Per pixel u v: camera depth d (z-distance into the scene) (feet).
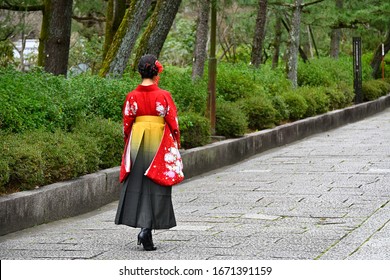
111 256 31.35
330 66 118.32
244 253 31.12
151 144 32.48
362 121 104.01
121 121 54.34
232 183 52.75
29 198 39.47
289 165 60.75
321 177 53.01
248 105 75.46
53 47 71.00
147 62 33.14
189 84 67.05
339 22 122.01
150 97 32.71
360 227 36.01
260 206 43.14
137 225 32.12
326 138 81.46
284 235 34.60
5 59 87.15
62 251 32.63
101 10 101.30
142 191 32.40
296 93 87.76
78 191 43.78
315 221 38.04
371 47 166.20
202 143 61.36
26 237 36.68
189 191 50.11
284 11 112.47
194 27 144.46
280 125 79.46
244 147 67.67
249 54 146.51
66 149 44.24
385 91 131.13
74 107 50.75
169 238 34.83
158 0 70.85
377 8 119.03
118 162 49.90
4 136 42.96
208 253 31.35
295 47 101.09
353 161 60.44
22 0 73.97
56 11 70.95
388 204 41.96
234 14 127.24
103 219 41.78
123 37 67.92
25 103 46.26
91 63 110.32
